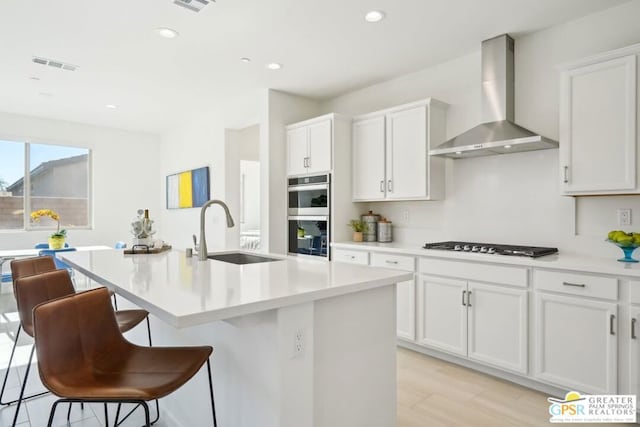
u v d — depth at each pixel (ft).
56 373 4.20
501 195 10.29
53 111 17.31
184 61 11.51
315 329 4.99
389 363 6.04
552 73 9.34
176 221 21.06
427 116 10.91
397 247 10.93
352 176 13.15
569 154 8.17
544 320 7.89
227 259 9.61
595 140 7.82
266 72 12.39
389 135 11.91
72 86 13.80
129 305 9.64
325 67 11.96
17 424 6.90
